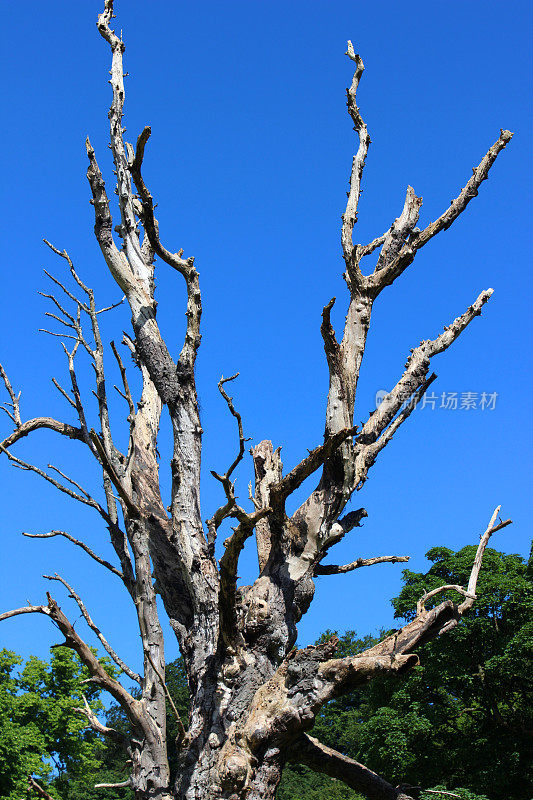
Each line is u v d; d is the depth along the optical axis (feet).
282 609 26.43
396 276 30.73
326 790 113.70
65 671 94.73
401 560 28.50
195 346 29.94
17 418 30.17
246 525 22.89
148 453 31.89
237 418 25.07
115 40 32.99
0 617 24.45
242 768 23.50
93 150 31.65
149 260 32.14
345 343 29.35
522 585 70.18
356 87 32.96
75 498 29.01
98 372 30.91
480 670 70.08
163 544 29.37
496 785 64.39
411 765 68.49
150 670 26.63
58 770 90.94
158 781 25.29
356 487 28.50
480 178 31.30
